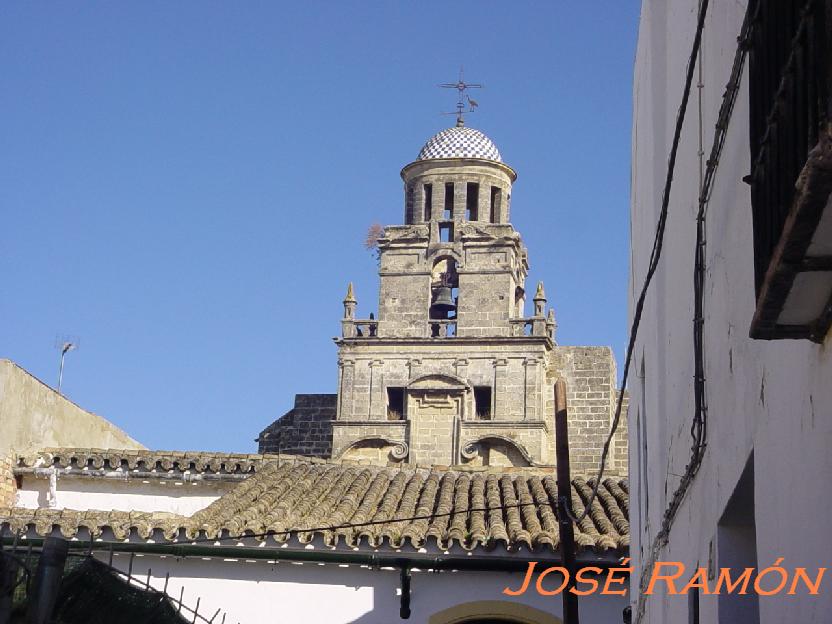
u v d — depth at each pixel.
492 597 15.98
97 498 20.58
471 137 52.53
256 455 20.58
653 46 13.35
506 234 50.41
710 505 8.98
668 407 11.78
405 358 49.75
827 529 5.59
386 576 16.16
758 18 6.32
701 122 9.70
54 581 9.52
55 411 22.16
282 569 16.27
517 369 49.12
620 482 19.62
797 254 5.27
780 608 6.52
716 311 8.69
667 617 11.73
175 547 16.06
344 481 19.56
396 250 51.06
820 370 5.73
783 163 5.66
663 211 9.75
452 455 48.62
